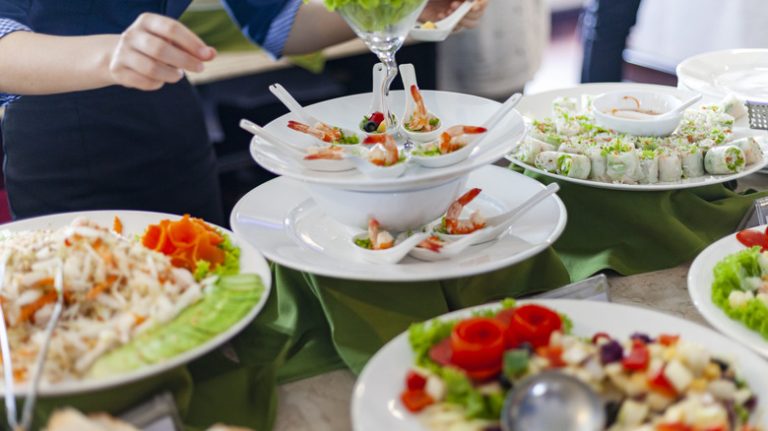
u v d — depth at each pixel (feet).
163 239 2.64
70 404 2.14
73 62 3.15
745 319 2.29
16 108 4.29
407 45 7.82
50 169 4.40
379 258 2.57
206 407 2.28
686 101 3.64
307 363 2.53
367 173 2.55
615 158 3.20
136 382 2.17
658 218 3.09
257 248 2.70
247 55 7.36
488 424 1.88
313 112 3.15
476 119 3.00
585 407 1.77
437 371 2.02
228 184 8.30
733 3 11.32
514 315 2.14
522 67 7.95
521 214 2.76
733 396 1.90
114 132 4.40
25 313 2.22
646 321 2.23
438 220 2.90
